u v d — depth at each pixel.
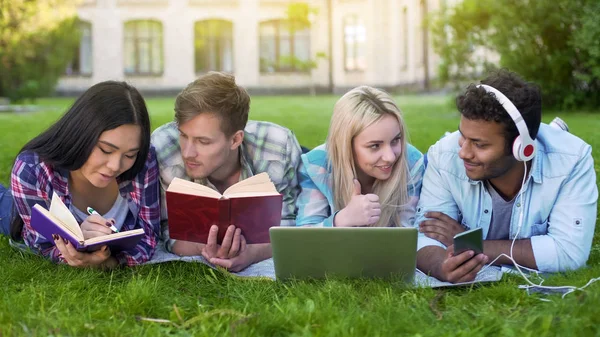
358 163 3.51
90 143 3.15
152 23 31.77
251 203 3.12
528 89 3.09
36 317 2.66
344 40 31.45
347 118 3.45
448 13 14.12
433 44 14.59
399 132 3.48
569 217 3.30
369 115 3.40
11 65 21.06
